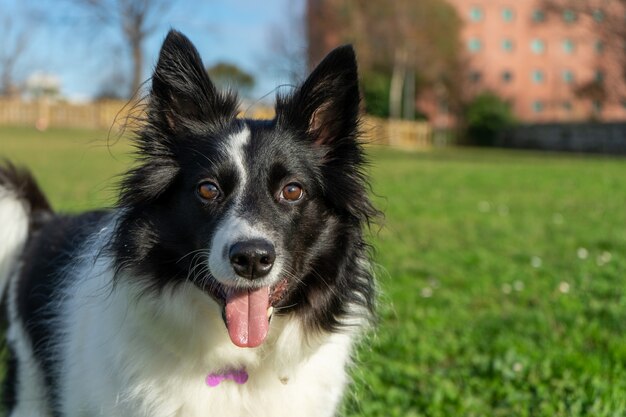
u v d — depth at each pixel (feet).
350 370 2.80
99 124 28.50
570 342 3.57
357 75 2.49
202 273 2.26
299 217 2.38
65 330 2.48
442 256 5.60
